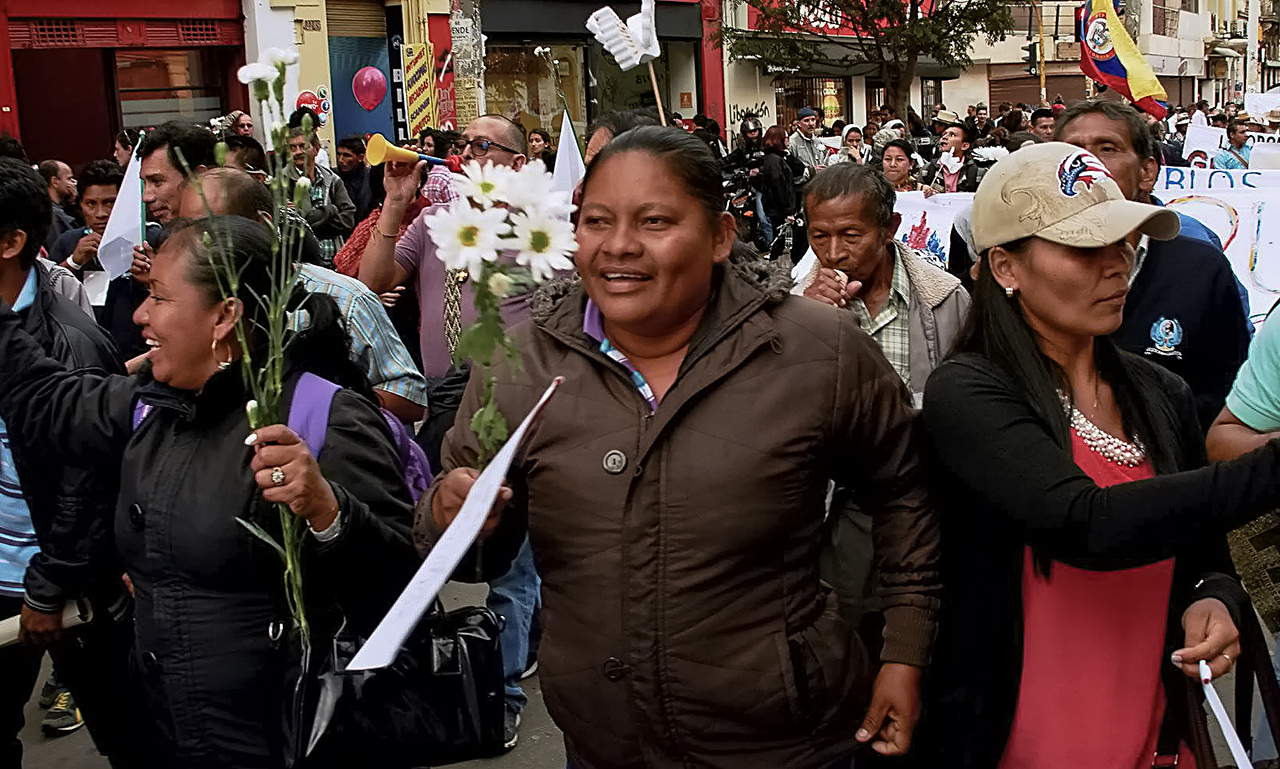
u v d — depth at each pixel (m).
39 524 2.96
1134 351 3.47
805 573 2.26
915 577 2.36
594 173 2.19
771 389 2.18
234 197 3.38
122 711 2.87
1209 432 2.67
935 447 2.30
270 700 2.53
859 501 2.49
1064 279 2.18
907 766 2.45
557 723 2.35
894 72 22.42
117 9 14.04
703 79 24.16
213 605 2.51
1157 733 2.29
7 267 3.28
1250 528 2.70
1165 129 18.02
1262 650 2.28
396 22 17.67
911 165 9.57
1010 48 39.84
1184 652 2.17
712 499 2.15
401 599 1.90
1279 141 14.06
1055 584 2.26
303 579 2.46
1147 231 2.20
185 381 2.56
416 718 2.51
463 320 4.68
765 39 22.58
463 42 18.36
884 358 2.36
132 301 4.84
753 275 2.29
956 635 2.33
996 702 2.30
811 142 19.16
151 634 2.56
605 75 21.80
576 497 2.19
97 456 2.77
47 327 3.33
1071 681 2.26
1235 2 59.28
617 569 2.18
